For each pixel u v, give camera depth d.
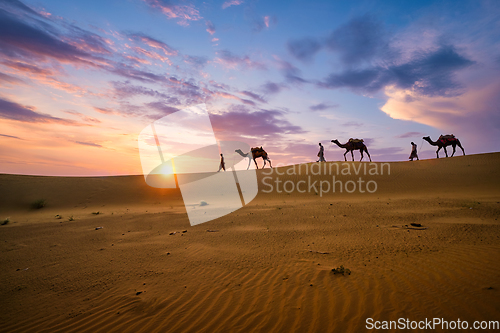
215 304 4.39
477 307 3.54
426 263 5.34
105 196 27.27
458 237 7.48
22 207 23.84
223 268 6.09
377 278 4.79
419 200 17.09
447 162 31.22
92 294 5.16
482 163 28.66
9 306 4.84
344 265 5.70
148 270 6.33
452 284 4.27
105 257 7.72
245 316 3.94
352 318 3.61
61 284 5.80
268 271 5.68
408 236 8.02
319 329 3.44
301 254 6.79
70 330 3.91
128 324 3.97
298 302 4.19
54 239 10.87
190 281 5.45
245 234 9.70
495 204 13.71
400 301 3.91
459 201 15.55
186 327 3.78
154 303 4.59
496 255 5.43
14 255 8.60
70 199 26.09
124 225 13.48
